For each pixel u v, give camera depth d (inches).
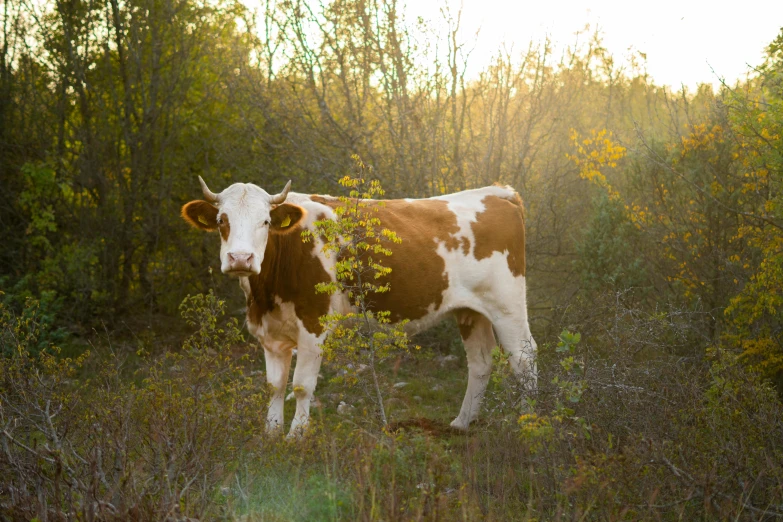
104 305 431.5
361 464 164.4
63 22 450.6
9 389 191.2
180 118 469.4
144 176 452.4
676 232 339.0
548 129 454.0
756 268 292.8
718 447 171.2
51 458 158.7
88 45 460.8
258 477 173.0
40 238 432.1
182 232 466.0
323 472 175.8
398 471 168.4
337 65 446.6
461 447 227.3
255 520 147.7
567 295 398.6
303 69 445.7
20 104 454.0
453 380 345.4
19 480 156.5
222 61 479.8
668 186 358.0
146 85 462.6
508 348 277.7
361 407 277.1
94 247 432.8
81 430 182.7
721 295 310.7
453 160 415.8
